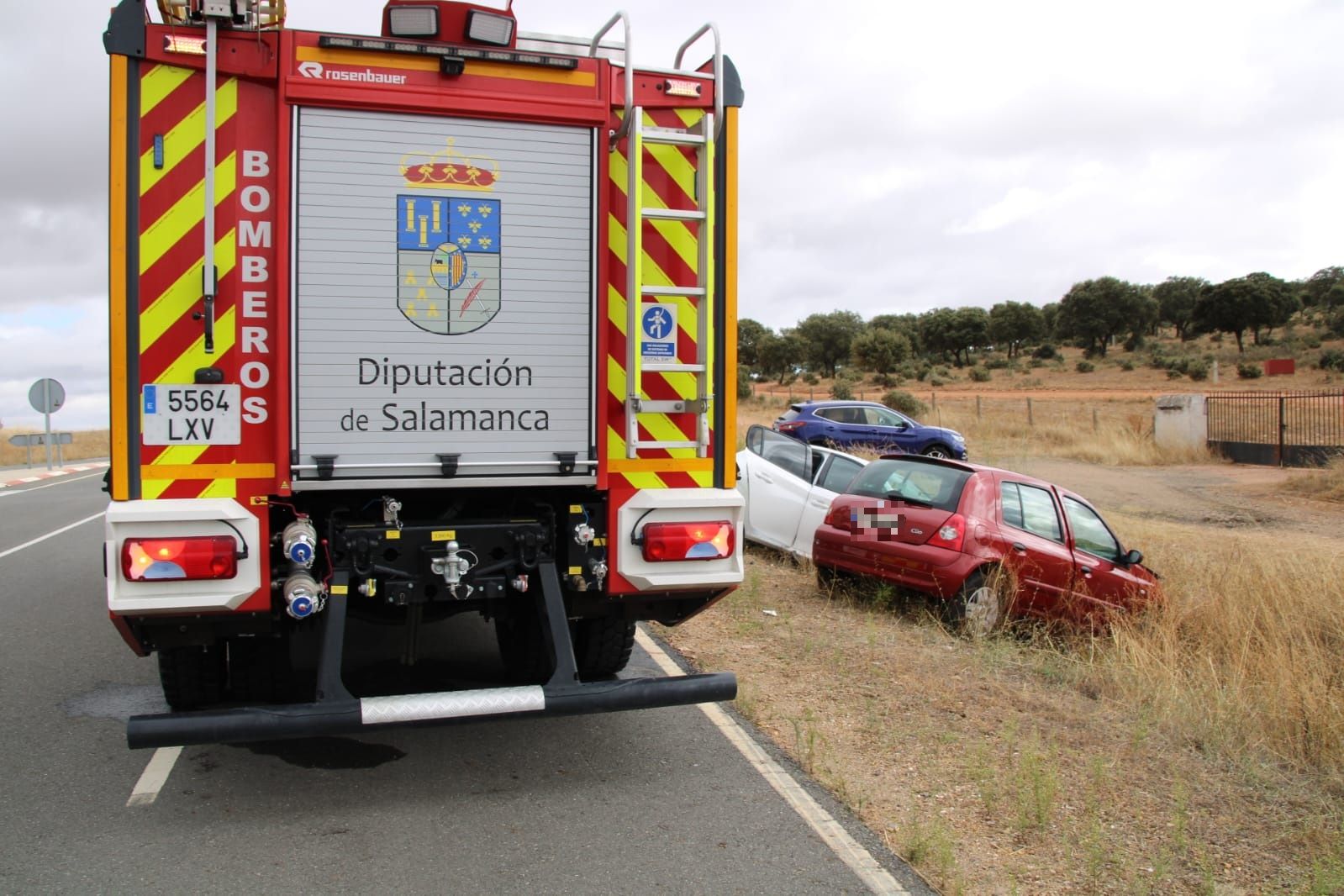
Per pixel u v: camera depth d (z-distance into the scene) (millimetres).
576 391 4633
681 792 4762
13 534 13875
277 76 4188
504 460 4535
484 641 7355
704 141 4656
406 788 4750
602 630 5715
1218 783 5176
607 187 4648
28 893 3629
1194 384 64562
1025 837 4410
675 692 4453
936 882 3926
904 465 9086
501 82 4469
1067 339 106125
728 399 4879
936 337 103312
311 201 4238
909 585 8297
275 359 4242
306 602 4215
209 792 4664
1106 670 7105
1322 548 13336
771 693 6309
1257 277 92688
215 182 4141
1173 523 16781
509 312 4523
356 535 4434
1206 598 9008
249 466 4223
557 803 4602
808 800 4680
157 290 4082
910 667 6957
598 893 3729
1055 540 8711
